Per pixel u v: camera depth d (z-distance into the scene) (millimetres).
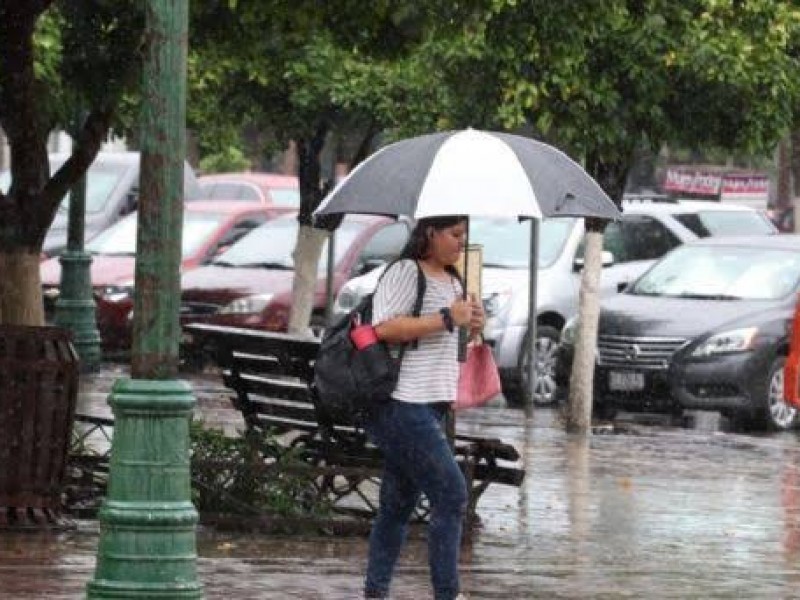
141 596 19594
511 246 53156
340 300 52438
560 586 24641
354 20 30266
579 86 39281
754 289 48500
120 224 60969
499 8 27969
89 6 30062
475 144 22250
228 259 56094
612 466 37500
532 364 48344
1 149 83812
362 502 30594
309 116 48594
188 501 20016
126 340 56250
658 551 27828
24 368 26141
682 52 39281
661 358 47031
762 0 38875
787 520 31344
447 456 21625
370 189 22141
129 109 36344
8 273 28594
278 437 33031
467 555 26844
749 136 41594
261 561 25453
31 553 24969
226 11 31703
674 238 56781
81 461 29875
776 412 47000
